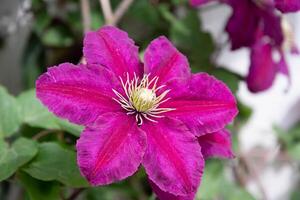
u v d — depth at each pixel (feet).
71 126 1.49
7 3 2.22
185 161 1.27
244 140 2.61
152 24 2.13
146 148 1.27
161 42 1.39
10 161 1.35
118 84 1.32
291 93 2.63
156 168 1.25
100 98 1.29
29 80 2.13
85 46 1.32
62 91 1.25
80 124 1.25
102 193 1.99
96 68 1.30
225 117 1.32
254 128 2.62
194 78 1.36
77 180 1.34
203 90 1.34
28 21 2.21
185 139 1.29
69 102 1.25
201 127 1.32
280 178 2.66
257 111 2.63
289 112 2.65
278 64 1.85
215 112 1.33
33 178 1.38
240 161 2.16
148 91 1.32
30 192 1.36
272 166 2.61
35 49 2.16
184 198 1.26
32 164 1.37
